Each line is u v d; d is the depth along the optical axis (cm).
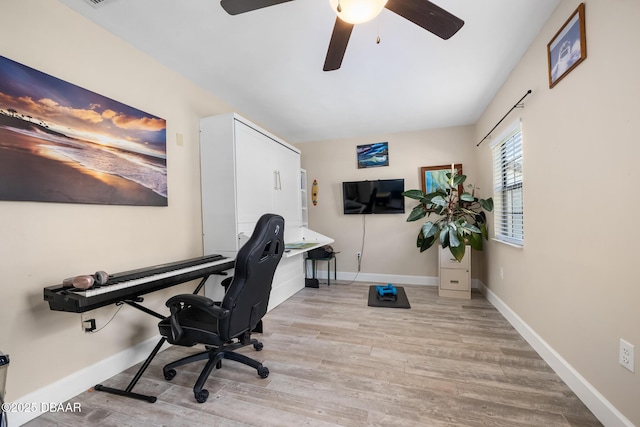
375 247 418
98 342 170
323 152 444
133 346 192
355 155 427
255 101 291
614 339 123
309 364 186
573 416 134
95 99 169
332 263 439
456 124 375
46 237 146
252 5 121
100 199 170
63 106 153
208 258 225
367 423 131
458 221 324
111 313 178
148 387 163
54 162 148
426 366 181
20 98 135
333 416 136
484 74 240
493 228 301
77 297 125
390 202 402
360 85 258
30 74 139
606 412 126
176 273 174
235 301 149
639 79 108
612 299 124
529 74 200
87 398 153
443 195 337
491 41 195
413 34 184
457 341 216
